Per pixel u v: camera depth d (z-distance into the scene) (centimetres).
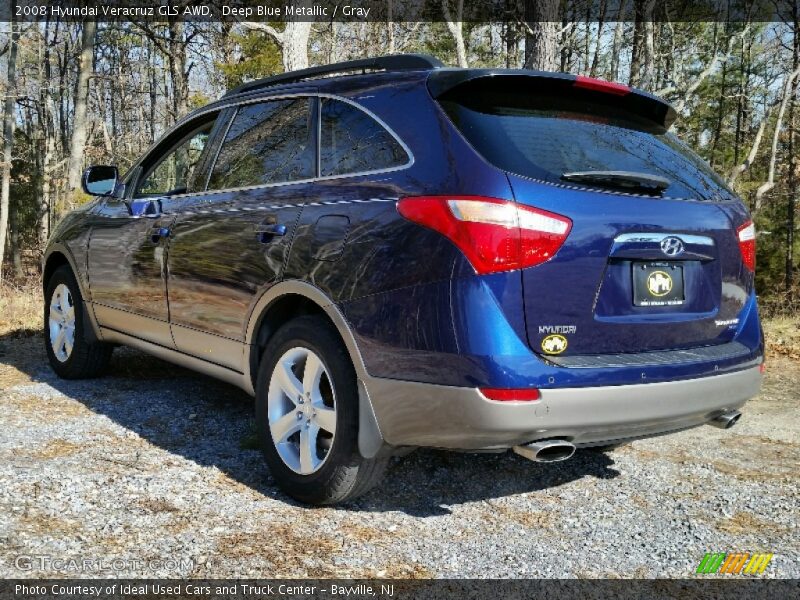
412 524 312
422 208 280
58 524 294
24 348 664
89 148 2939
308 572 263
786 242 2497
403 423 284
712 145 3000
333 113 343
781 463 411
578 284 273
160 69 3712
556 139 296
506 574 269
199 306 390
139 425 434
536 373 263
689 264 306
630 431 289
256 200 361
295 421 327
